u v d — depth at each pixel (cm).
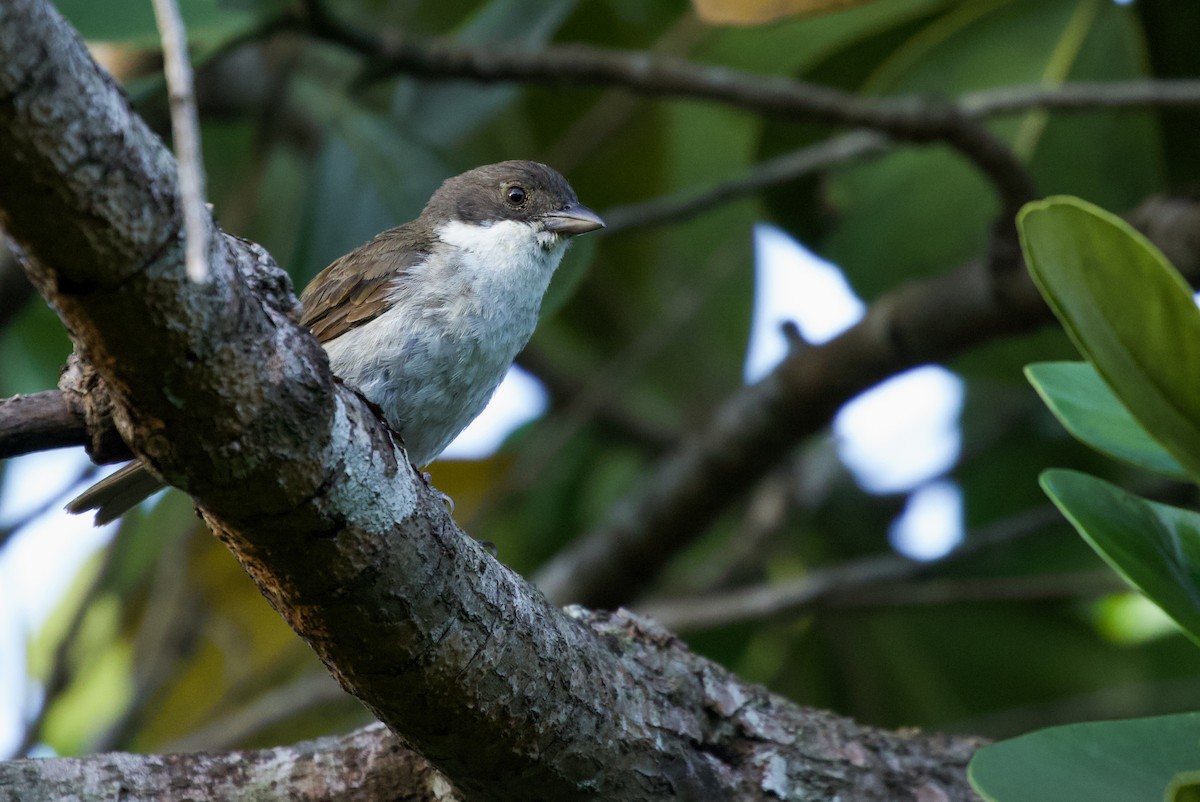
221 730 1146
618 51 1360
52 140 367
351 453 475
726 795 645
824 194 1191
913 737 736
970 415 1338
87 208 381
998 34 1103
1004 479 1312
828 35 1343
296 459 458
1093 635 1275
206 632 1323
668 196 1426
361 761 628
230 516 471
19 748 1143
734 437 1171
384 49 1008
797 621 1298
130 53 960
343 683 546
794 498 1362
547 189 965
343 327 873
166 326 412
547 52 1039
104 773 598
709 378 1506
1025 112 1101
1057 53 1099
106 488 732
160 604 1265
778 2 841
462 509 1411
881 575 1157
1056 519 1155
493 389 905
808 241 1209
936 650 1285
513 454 1419
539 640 564
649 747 619
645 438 1446
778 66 1363
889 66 1122
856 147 1124
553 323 1490
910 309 1098
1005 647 1278
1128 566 518
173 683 1334
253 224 1334
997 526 1165
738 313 1471
